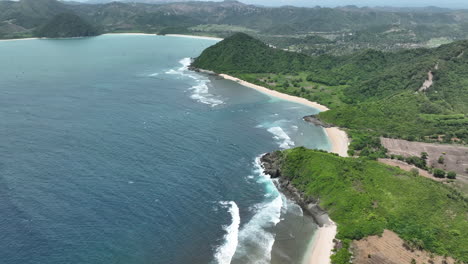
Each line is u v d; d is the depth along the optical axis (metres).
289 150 143.62
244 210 110.50
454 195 112.69
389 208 106.75
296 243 96.94
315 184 121.62
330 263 88.88
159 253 88.88
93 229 94.25
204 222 102.31
